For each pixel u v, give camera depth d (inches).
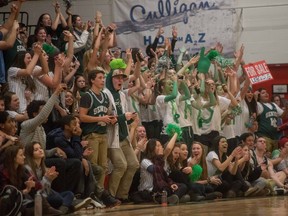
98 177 433.1
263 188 546.0
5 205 339.6
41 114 386.0
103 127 437.7
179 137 504.1
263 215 355.3
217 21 733.9
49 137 409.7
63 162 395.2
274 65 731.4
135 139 486.0
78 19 589.3
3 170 353.1
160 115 528.1
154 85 553.9
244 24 735.7
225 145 529.7
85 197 415.5
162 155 475.5
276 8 730.2
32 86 435.5
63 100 451.5
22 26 544.1
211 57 606.9
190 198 485.1
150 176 471.2
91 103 433.7
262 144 576.7
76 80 478.6
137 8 742.5
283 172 579.8
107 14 751.1
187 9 737.0
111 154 449.1
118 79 460.1
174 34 644.7
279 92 732.7
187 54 714.8
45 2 749.3
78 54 551.2
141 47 742.5
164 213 383.6
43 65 431.8
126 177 459.5
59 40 560.1
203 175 509.0
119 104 461.7
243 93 621.6
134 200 464.4
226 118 578.9
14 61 437.1
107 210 410.0
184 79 558.9
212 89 553.0
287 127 645.3
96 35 540.4
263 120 640.4
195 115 552.1
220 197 513.0
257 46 733.9
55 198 374.3
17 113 406.9
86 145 425.1
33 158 375.6
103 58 526.0
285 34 729.0
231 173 526.0
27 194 358.9
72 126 406.3
